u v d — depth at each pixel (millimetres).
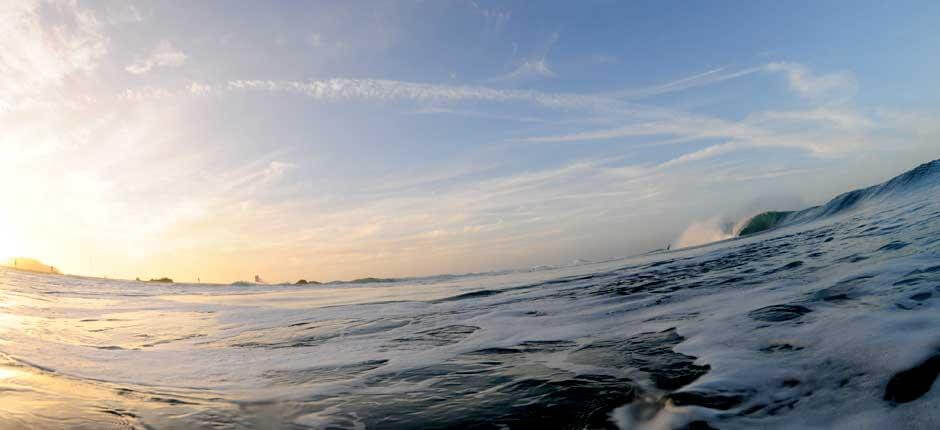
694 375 3625
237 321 10477
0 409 3461
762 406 2934
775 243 13609
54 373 4977
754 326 4738
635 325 5953
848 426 2541
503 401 3613
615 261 21297
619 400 3369
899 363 3053
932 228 8477
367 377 4691
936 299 4230
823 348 3654
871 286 5258
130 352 6617
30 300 13242
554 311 7965
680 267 11938
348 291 19094
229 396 4137
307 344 7066
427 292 15250
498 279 18453
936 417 2436
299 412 3648
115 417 3473
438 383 4273
